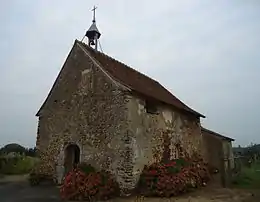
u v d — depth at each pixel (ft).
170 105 45.37
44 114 45.96
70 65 45.01
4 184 45.62
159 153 41.68
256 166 83.15
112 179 35.68
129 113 37.14
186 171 39.65
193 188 39.86
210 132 58.49
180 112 49.65
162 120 44.04
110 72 41.83
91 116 40.27
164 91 58.18
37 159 44.86
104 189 33.35
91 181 33.71
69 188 33.45
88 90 41.68
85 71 42.91
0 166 66.90
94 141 38.99
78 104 42.27
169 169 37.93
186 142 49.75
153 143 40.93
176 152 46.03
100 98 39.99
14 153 81.25
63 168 41.60
